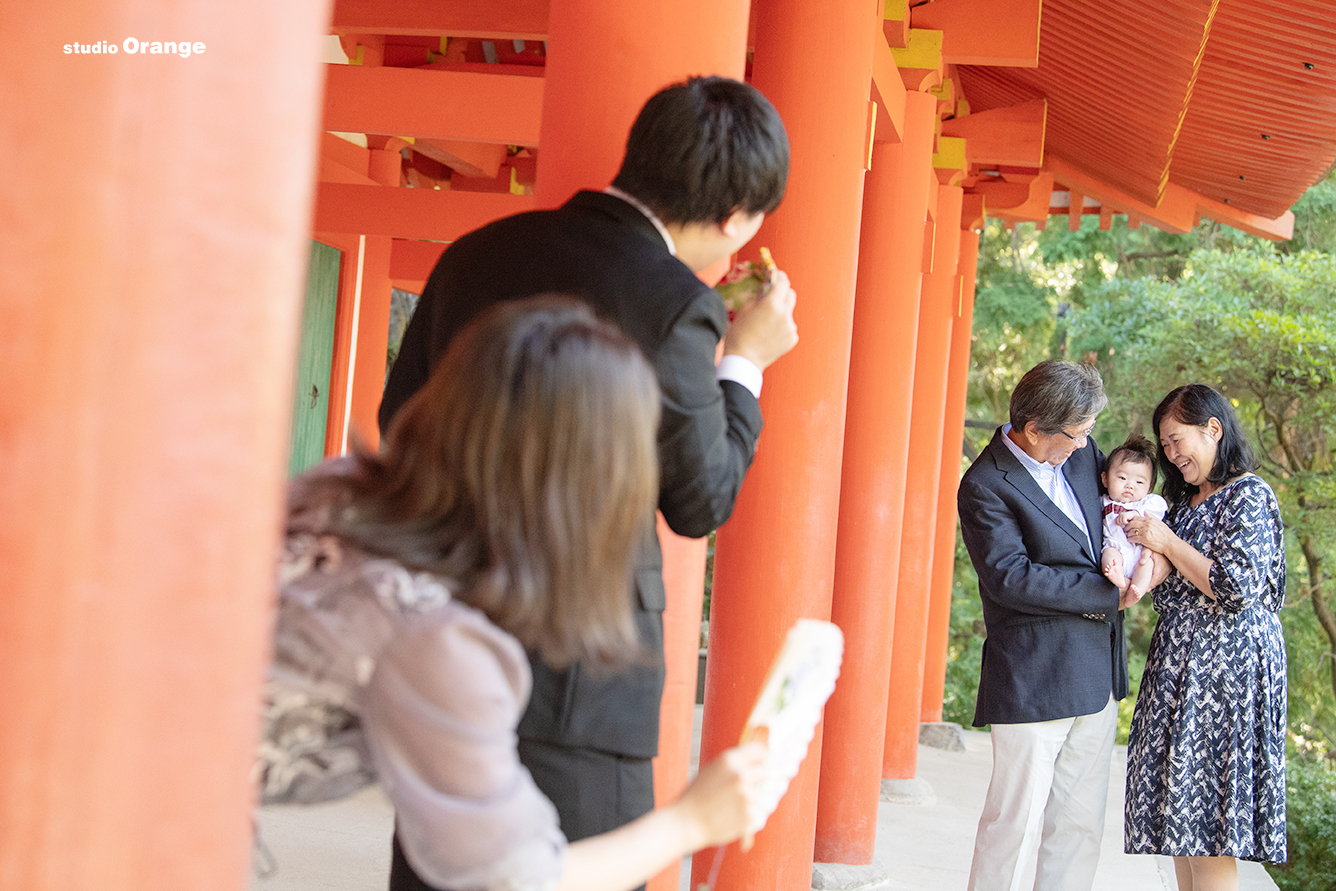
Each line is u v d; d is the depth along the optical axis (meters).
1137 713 3.75
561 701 1.65
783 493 3.77
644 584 1.71
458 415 1.18
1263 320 15.69
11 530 0.67
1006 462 3.62
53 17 0.66
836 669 1.38
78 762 0.68
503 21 6.27
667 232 1.85
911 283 5.75
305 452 9.25
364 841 4.80
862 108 3.94
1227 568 3.50
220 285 0.70
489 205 8.02
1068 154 9.86
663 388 1.67
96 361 0.67
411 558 1.16
